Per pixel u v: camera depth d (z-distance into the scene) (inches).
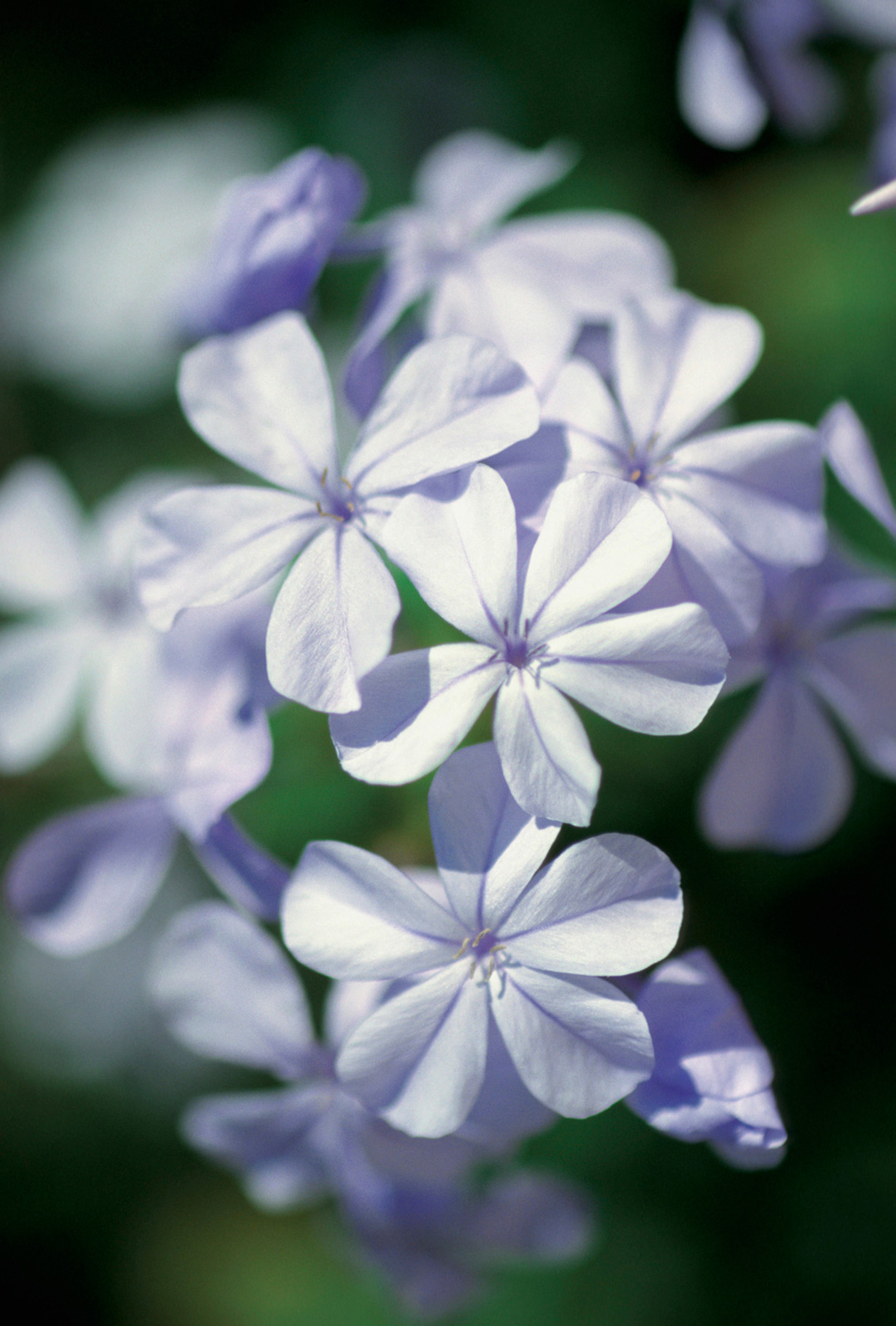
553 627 9.4
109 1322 15.8
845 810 10.8
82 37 19.0
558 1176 12.5
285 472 9.9
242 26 18.9
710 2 11.8
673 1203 13.0
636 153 17.0
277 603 9.6
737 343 10.1
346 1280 15.4
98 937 10.9
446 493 9.6
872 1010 12.6
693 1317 13.2
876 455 13.8
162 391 16.7
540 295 10.7
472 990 9.6
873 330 14.7
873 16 12.2
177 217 17.0
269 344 10.1
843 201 15.6
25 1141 15.6
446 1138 10.1
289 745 11.6
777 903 12.5
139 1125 15.6
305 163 10.5
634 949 9.4
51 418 17.0
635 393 10.0
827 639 10.6
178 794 10.4
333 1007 10.4
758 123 11.8
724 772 10.6
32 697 12.3
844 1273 12.9
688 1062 9.5
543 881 9.4
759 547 9.9
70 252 17.1
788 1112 12.7
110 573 12.3
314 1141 10.9
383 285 10.8
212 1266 15.8
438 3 18.5
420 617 10.7
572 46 17.8
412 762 9.4
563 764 9.3
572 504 9.4
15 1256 15.8
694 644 9.4
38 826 13.7
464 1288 11.5
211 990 10.5
